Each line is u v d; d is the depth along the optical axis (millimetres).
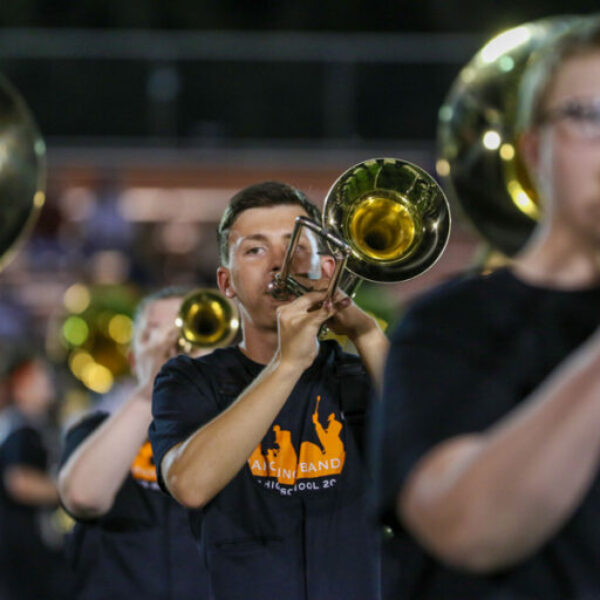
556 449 2031
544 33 6176
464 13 22672
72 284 19453
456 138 6297
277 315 3930
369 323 4289
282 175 19906
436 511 2152
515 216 6152
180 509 6156
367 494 4359
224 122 19844
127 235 19734
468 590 2469
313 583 4238
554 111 2352
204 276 20172
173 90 19766
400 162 4223
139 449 5777
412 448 2273
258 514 4277
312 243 4340
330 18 23281
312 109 19797
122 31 22984
